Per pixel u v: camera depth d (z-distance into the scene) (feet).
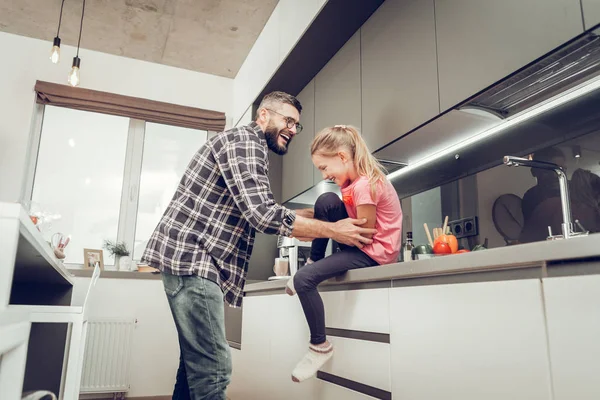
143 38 13.44
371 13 9.04
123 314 12.73
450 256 4.02
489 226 7.73
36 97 13.35
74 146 13.94
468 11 6.44
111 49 14.08
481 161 8.03
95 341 12.10
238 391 9.30
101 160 14.15
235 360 9.74
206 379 4.85
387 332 4.75
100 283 12.69
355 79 9.40
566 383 2.95
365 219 5.28
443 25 6.92
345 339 5.43
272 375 7.39
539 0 5.37
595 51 5.20
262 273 13.05
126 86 14.39
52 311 5.21
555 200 6.64
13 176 12.54
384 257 5.52
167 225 5.16
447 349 3.94
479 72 6.16
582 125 6.33
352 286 5.54
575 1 4.93
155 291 13.11
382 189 5.61
